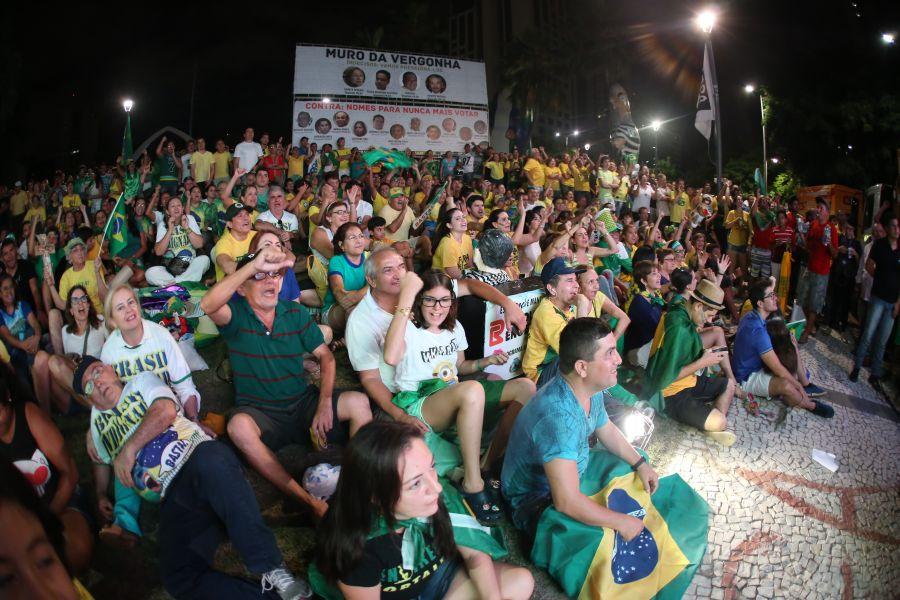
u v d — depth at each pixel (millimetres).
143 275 6941
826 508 4824
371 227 6410
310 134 17422
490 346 4828
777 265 10328
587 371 3359
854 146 26297
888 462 5832
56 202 13859
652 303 6195
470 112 18578
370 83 17766
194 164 13141
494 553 3002
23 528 1464
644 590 3420
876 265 7570
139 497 3377
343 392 3924
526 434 3479
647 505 3721
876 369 7789
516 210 10578
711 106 14641
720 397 5387
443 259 6082
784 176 27641
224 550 3260
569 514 3348
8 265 6762
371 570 2539
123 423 3248
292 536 3412
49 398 4418
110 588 3148
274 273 3734
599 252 7988
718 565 3949
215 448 2857
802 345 8664
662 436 5195
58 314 5297
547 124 39969
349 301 5199
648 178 15781
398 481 2426
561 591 3420
